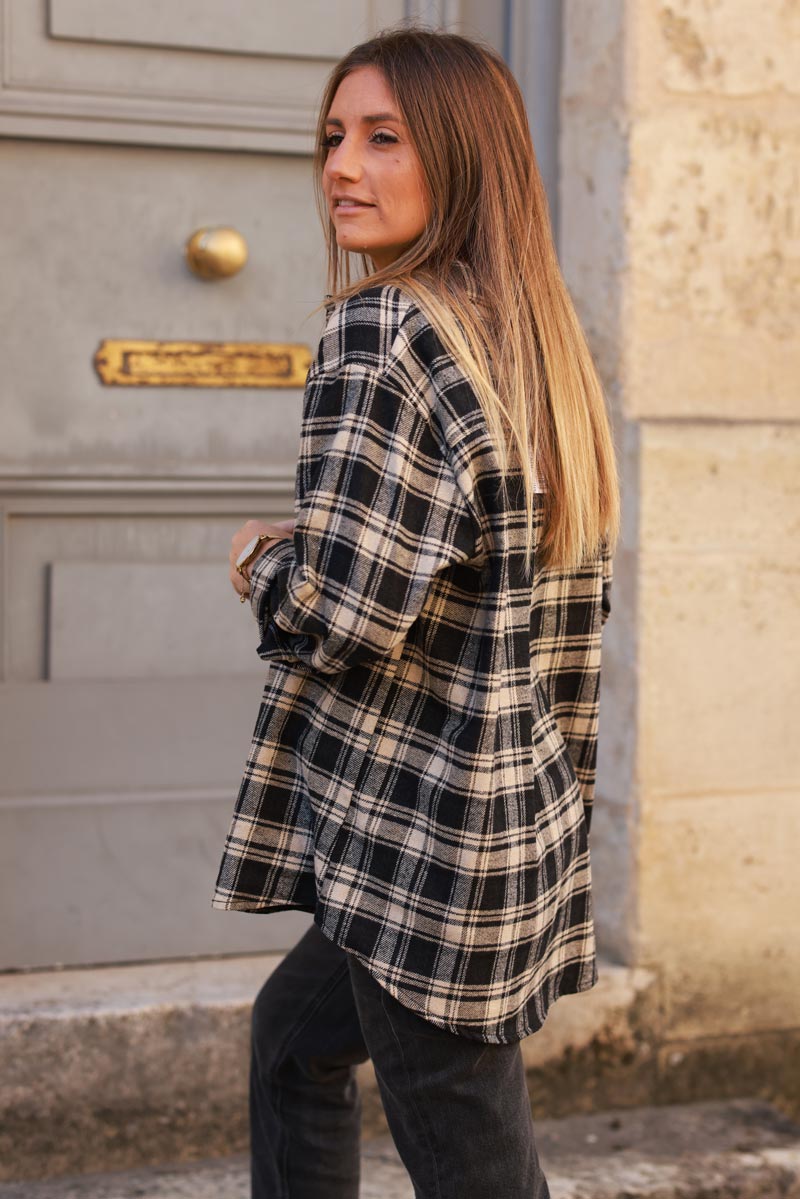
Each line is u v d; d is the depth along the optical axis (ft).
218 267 8.46
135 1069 7.98
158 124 8.45
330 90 5.08
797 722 8.87
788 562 8.77
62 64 8.27
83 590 8.64
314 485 4.41
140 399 8.63
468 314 4.61
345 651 4.35
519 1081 4.81
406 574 4.34
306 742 4.68
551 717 5.18
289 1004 5.75
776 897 8.94
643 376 8.45
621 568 8.62
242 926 8.95
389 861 4.54
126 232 8.54
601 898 8.93
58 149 8.38
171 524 8.81
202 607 8.89
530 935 4.64
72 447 8.52
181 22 8.41
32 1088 7.82
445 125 4.77
